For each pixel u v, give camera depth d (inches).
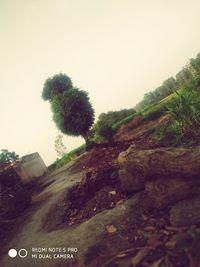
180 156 153.0
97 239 147.5
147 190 165.5
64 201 260.1
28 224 259.0
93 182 237.1
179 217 127.6
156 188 157.8
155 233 127.9
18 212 323.9
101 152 436.1
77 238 161.6
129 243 131.3
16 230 260.1
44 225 228.2
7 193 365.4
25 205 339.9
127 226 147.8
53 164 877.2
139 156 175.9
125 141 436.5
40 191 451.5
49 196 340.8
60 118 603.2
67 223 203.6
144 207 158.9
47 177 641.6
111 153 403.9
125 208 169.0
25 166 633.0
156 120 542.6
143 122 626.5
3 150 616.7
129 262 115.4
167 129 313.6
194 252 99.0
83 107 599.5
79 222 192.1
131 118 753.6
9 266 173.2
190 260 97.2
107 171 242.5
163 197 150.1
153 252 113.8
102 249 135.9
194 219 121.0
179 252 104.3
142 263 110.2
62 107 598.5
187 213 127.9
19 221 289.3
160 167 159.9
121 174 194.9
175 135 272.1
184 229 117.1
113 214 168.6
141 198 171.6
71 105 593.6
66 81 655.1
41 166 745.6
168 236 119.2
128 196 190.2
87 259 134.0
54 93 644.1
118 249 130.2
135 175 184.4
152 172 165.6
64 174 513.0
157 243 118.0
